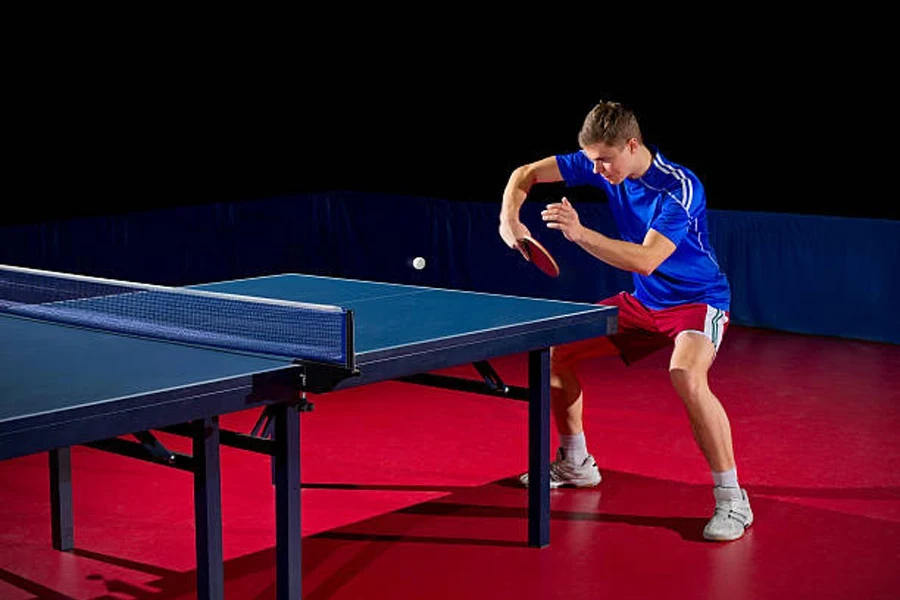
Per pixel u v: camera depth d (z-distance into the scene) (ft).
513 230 15.55
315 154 39.65
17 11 34.73
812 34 35.14
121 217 30.32
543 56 38.04
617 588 13.29
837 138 35.47
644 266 14.39
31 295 21.17
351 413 20.70
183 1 36.83
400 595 13.14
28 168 35.91
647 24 37.06
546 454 14.42
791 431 19.58
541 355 14.17
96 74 36.17
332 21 38.52
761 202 36.86
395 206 32.19
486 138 39.01
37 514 15.85
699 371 14.82
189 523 15.47
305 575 13.69
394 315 14.32
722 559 14.11
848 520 15.40
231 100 38.14
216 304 15.31
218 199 38.65
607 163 15.02
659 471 17.51
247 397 11.31
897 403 21.26
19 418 9.80
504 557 14.21
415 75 39.11
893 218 34.96
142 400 10.55
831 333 26.71
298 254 33.53
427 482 17.07
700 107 37.09
